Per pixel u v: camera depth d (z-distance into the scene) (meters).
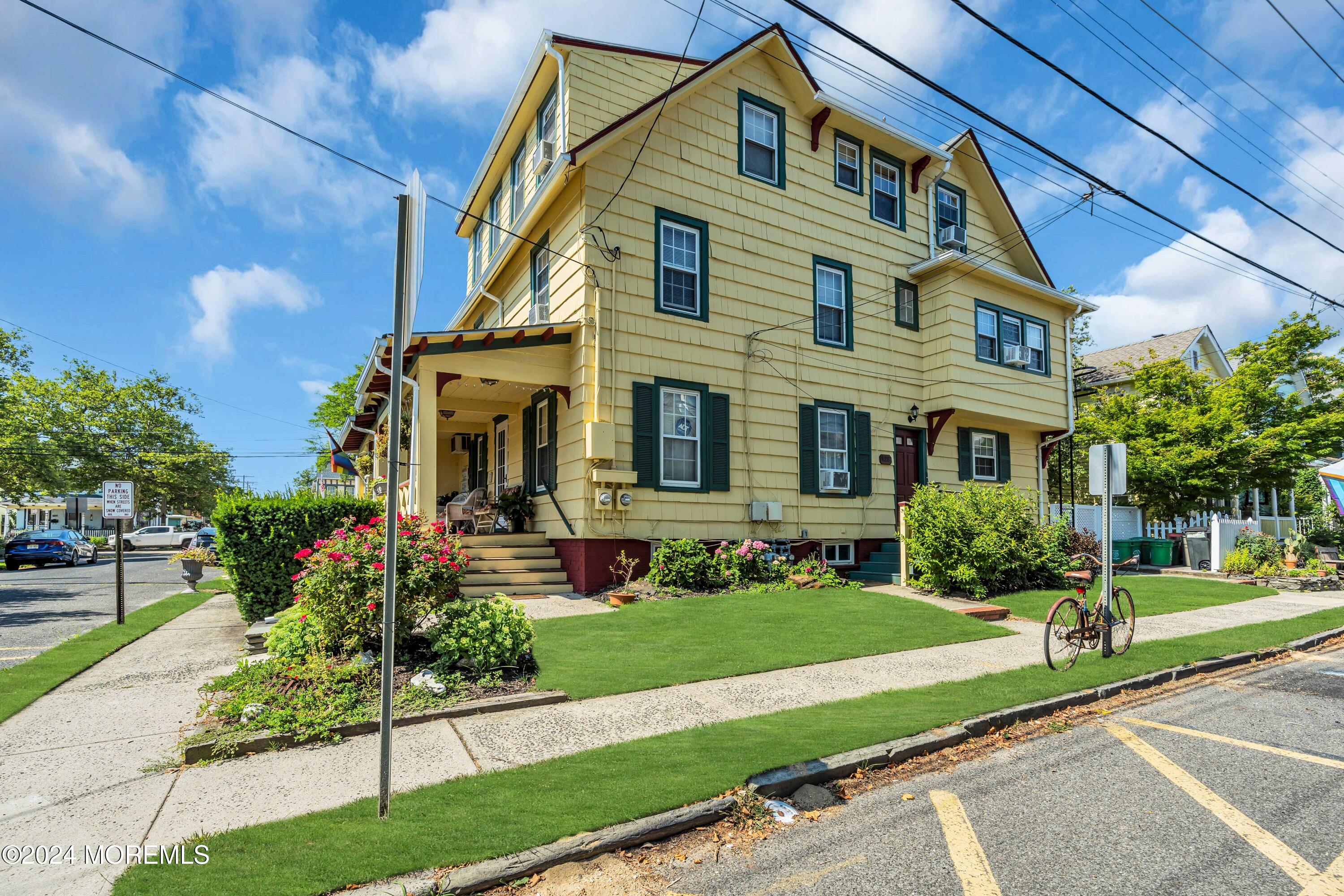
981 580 11.72
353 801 4.14
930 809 4.23
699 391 12.76
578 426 11.75
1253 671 7.85
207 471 42.00
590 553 11.51
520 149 16.00
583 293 11.69
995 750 5.27
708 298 12.95
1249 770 4.84
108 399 37.59
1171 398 19.91
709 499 12.67
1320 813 4.12
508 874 3.40
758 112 14.05
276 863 3.41
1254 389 19.03
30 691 6.25
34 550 22.52
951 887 3.33
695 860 3.64
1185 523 20.27
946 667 7.48
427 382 10.95
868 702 6.16
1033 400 16.97
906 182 16.23
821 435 14.34
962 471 16.45
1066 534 13.97
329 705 5.68
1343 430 18.17
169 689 6.49
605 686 6.56
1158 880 3.38
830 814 4.19
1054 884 3.35
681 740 5.15
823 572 12.98
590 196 11.84
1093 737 5.58
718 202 13.27
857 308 15.03
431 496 10.81
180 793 4.29
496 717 5.77
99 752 4.94
